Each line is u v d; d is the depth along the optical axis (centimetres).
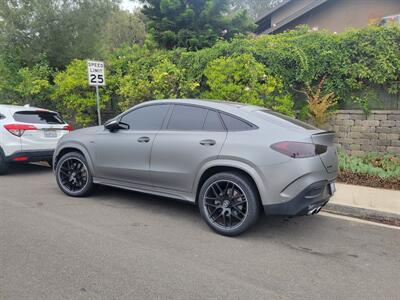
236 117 486
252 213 455
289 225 524
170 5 1352
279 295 330
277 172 437
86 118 1176
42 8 1295
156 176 536
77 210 565
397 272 383
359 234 494
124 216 542
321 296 331
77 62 1183
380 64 819
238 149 461
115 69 1176
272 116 494
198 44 1349
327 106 857
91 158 614
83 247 422
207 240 458
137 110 580
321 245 453
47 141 846
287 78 916
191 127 516
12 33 1290
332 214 581
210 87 931
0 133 805
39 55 1324
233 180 465
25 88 1264
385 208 571
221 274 368
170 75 990
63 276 353
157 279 353
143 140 548
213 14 1405
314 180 439
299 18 1551
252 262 398
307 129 472
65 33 1359
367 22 1430
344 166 787
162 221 525
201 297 323
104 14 1424
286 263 398
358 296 333
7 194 656
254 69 870
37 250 411
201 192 491
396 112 838
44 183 755
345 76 870
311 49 893
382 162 802
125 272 365
